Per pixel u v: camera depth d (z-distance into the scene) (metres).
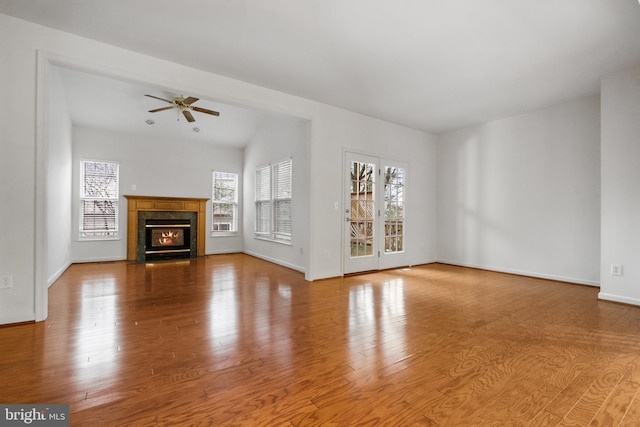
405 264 5.69
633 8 2.36
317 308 3.20
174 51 3.11
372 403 1.59
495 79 3.68
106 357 2.08
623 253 3.39
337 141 4.73
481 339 2.42
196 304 3.31
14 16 2.59
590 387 1.74
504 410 1.54
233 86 3.72
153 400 1.60
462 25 2.62
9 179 2.60
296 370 1.93
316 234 4.52
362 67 3.40
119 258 6.18
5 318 2.60
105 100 5.12
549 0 2.29
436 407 1.56
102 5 2.42
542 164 4.67
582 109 4.26
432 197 6.17
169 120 6.01
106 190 6.08
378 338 2.44
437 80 3.72
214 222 7.29
